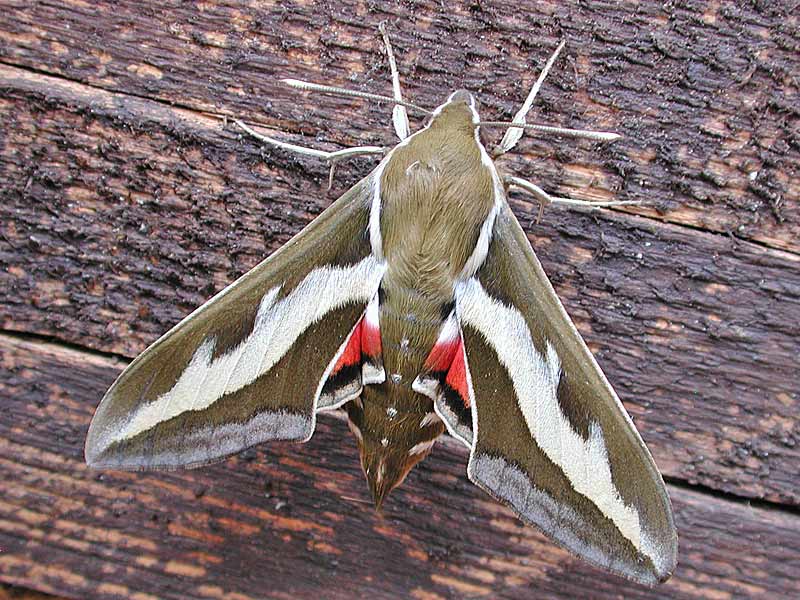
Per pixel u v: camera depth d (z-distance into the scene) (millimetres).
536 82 135
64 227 138
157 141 139
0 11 139
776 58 137
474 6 138
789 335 137
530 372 123
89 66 139
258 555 138
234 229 138
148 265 139
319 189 138
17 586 139
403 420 124
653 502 118
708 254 137
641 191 137
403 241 123
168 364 121
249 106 138
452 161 124
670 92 137
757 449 136
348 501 138
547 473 122
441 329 123
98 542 138
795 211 137
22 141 139
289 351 124
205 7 139
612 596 136
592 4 138
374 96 132
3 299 139
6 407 138
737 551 136
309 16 139
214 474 138
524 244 125
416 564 137
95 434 119
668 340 137
